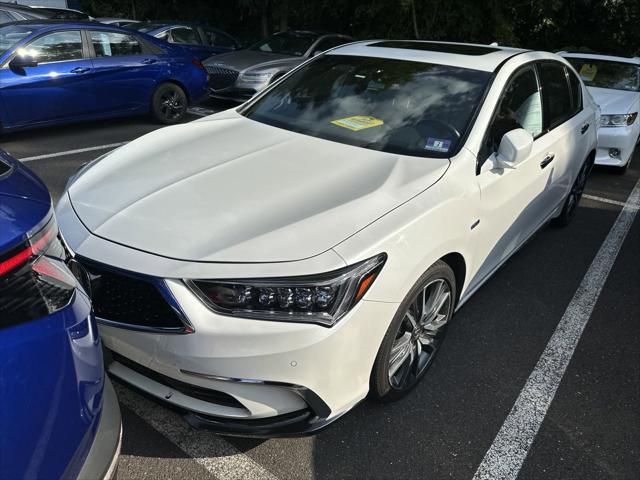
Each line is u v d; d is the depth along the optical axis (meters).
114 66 7.28
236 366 1.97
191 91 8.26
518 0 12.62
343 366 2.12
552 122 3.90
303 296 1.99
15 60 6.39
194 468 2.27
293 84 3.73
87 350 1.54
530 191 3.52
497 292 3.85
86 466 1.45
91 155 6.32
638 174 7.08
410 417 2.62
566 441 2.55
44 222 1.55
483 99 3.15
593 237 4.93
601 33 15.44
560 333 3.42
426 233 2.40
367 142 3.04
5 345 1.31
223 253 2.05
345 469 2.32
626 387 2.96
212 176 2.61
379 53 3.74
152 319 2.04
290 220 2.23
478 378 2.94
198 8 18.48
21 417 1.29
